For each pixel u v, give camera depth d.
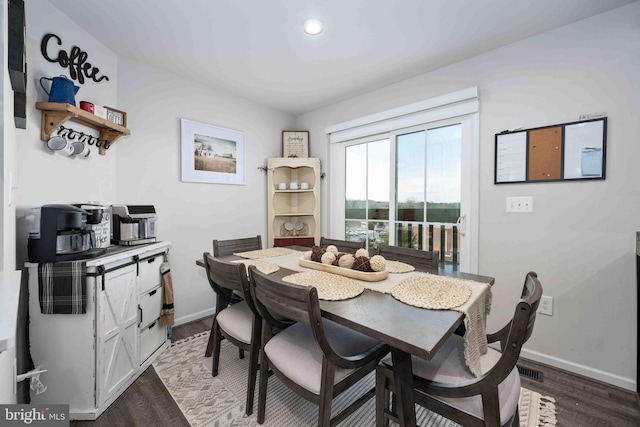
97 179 2.00
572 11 1.66
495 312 2.09
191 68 2.40
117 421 1.43
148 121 2.36
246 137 3.12
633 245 1.62
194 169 2.67
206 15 1.72
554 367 1.87
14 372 1.17
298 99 3.09
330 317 1.05
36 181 1.57
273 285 1.15
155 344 2.00
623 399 1.56
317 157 3.45
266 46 2.06
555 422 1.39
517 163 1.98
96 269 1.45
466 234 2.23
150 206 2.11
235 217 3.03
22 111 1.29
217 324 1.76
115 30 1.88
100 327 1.47
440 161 2.40
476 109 2.12
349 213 3.18
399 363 1.01
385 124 2.69
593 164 1.72
